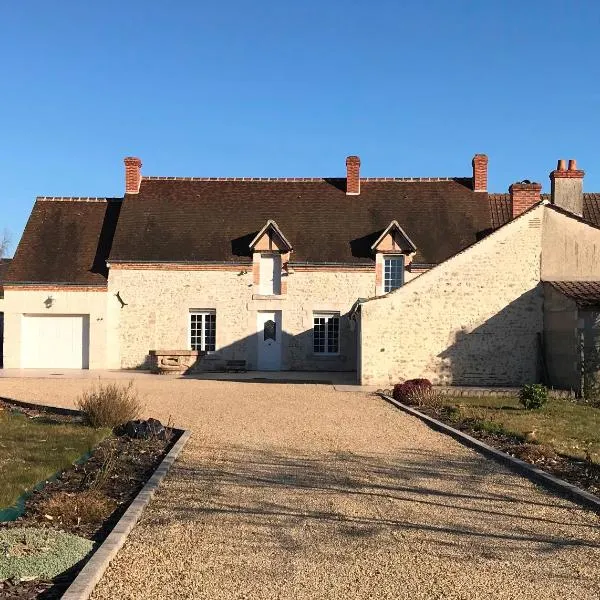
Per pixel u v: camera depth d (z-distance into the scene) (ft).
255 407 47.50
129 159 91.20
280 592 15.74
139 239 85.76
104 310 83.76
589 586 16.20
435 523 21.18
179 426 39.09
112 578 16.35
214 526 20.62
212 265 83.97
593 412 45.52
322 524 20.95
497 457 30.60
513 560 17.93
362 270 83.46
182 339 83.82
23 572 16.26
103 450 31.58
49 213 91.71
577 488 24.63
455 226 86.58
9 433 34.71
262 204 90.33
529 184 86.99
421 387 50.47
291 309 83.66
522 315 63.31
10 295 84.48
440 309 63.62
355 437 36.11
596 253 63.10
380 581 16.40
